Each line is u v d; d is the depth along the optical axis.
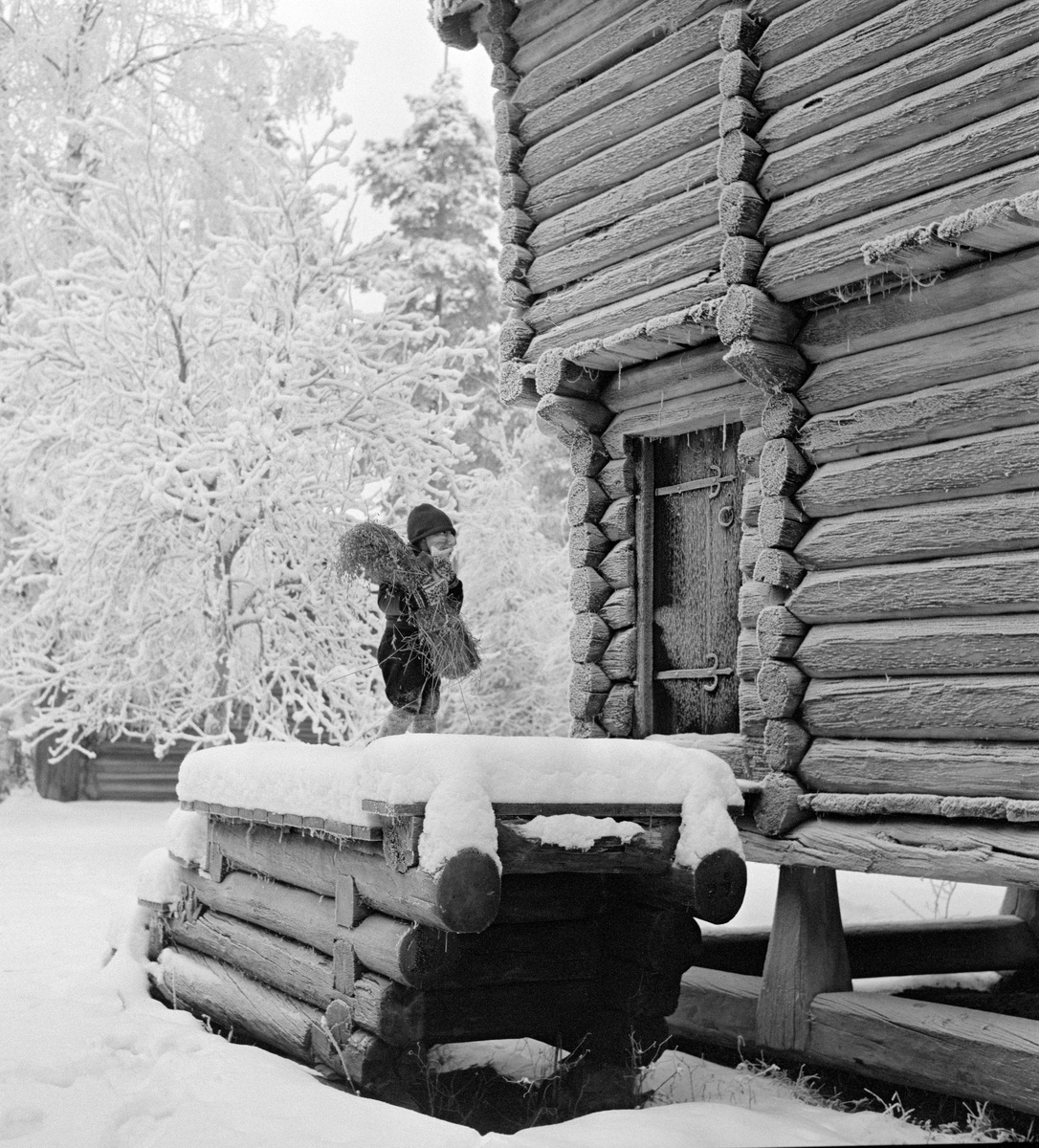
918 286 5.20
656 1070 5.77
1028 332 4.93
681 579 6.84
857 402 5.61
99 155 17.47
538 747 4.69
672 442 7.00
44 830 15.44
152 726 14.18
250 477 12.94
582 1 6.91
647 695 6.85
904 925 7.14
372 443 14.15
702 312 5.93
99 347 13.80
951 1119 5.24
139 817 17.64
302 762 5.27
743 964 6.97
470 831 4.34
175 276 14.46
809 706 5.65
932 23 5.07
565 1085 5.07
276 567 13.66
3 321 16.88
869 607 5.41
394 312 14.59
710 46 6.18
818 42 5.61
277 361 13.98
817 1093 5.64
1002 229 4.66
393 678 5.83
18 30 18.48
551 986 5.07
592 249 6.78
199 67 18.66
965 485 5.08
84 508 13.55
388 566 5.79
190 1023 5.79
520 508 18.31
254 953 5.80
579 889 5.08
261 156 18.05
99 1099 4.30
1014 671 4.87
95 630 13.97
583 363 6.77
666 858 4.90
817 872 5.88
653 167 6.50
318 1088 4.54
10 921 8.66
